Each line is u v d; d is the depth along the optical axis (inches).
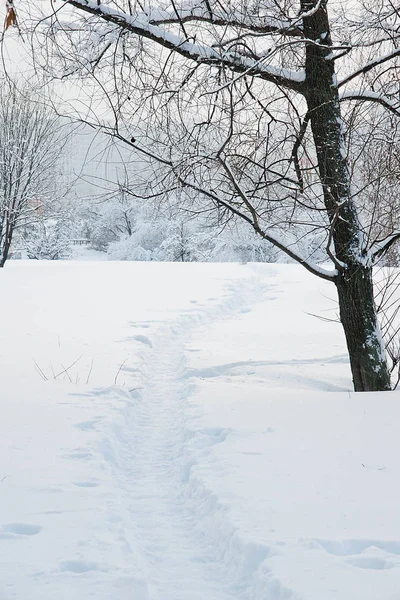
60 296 764.6
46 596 130.6
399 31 304.3
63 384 339.3
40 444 234.2
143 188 291.4
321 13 299.9
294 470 197.3
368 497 173.9
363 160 308.5
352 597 123.6
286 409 277.4
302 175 317.1
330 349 462.6
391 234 314.8
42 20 270.4
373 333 323.9
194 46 287.1
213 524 171.6
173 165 282.7
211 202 309.6
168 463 242.5
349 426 243.4
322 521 159.9
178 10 291.3
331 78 305.4
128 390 341.7
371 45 300.0
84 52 287.9
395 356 358.6
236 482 188.9
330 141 306.7
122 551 154.3
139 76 287.9
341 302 325.7
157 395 359.6
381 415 257.1
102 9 281.0
